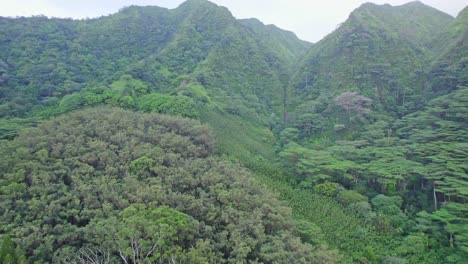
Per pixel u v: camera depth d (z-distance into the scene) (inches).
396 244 1414.9
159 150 1536.7
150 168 1401.3
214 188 1300.4
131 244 898.7
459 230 1358.3
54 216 1110.4
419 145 2033.7
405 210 1654.8
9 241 908.0
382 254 1344.7
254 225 1104.2
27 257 957.8
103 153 1441.9
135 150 1517.0
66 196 1198.3
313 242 1273.4
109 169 1369.3
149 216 1028.5
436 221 1517.0
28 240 973.2
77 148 1485.0
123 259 875.4
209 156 1672.0
